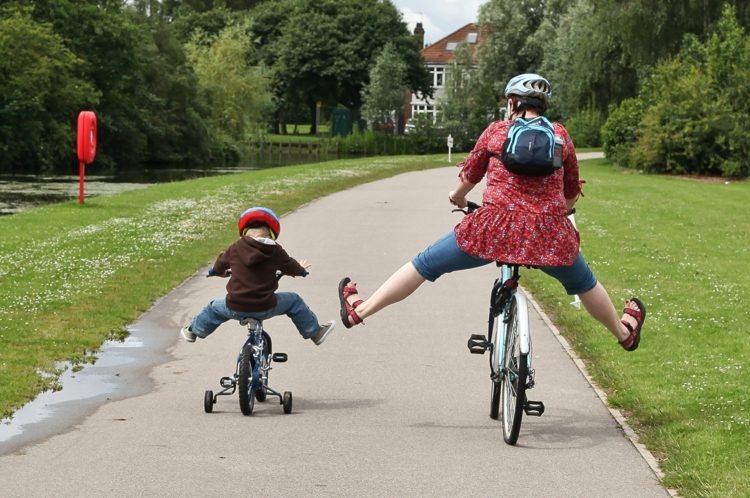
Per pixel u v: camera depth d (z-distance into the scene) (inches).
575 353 969.5
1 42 5600.4
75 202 2652.6
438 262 679.1
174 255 1652.3
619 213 2546.8
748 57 4473.4
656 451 662.5
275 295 767.7
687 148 4384.8
